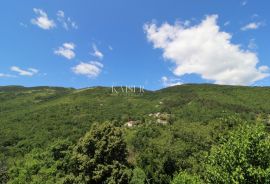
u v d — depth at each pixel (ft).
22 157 262.67
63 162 182.50
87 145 120.67
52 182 170.19
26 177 188.65
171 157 216.13
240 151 58.59
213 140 138.00
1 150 292.40
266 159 58.44
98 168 116.67
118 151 123.34
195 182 102.53
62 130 363.15
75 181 116.16
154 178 210.79
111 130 124.98
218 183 61.41
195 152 222.48
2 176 215.10
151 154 225.35
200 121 381.81
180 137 287.69
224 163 60.85
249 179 57.21
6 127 385.09
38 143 307.99
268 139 60.34
